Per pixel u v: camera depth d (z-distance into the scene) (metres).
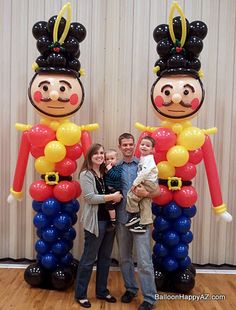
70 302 2.84
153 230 3.09
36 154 2.98
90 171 2.66
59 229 2.98
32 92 2.88
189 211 2.95
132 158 2.83
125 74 3.53
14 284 3.14
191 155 2.92
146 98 3.54
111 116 3.55
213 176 3.00
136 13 3.48
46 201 2.92
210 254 3.65
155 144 2.80
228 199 3.60
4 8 3.48
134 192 2.63
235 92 3.52
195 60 2.86
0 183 3.61
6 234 3.66
